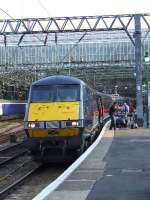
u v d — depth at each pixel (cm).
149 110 3644
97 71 7188
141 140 2641
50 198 1179
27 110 2369
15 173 2172
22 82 8112
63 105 2362
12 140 3469
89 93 2695
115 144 2441
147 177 1459
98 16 3741
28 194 1672
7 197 1619
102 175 1511
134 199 1141
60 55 6244
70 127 2272
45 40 4353
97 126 3350
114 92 9956
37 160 2336
